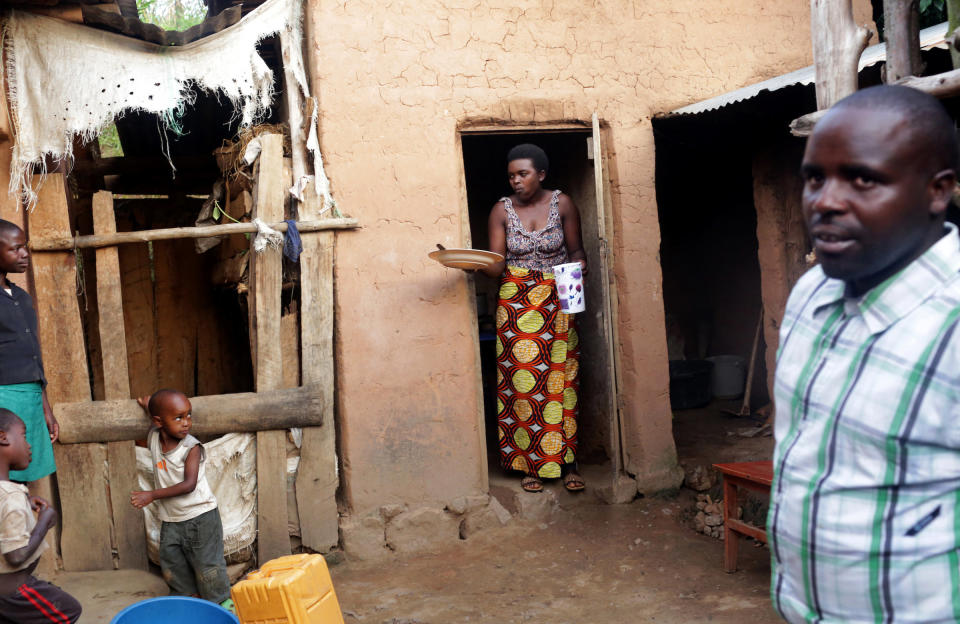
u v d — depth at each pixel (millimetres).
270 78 4730
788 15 5898
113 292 4605
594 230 5703
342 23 4793
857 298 1386
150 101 4504
